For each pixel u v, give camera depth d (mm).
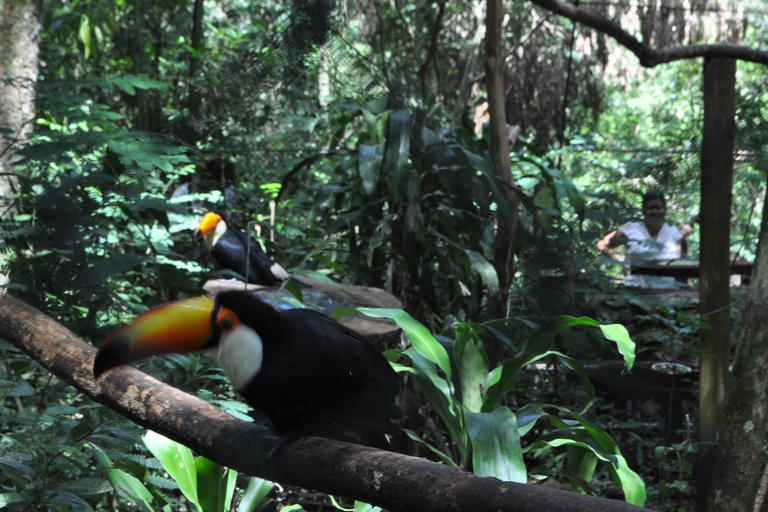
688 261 5945
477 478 1598
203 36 7906
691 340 4664
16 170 4008
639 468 4379
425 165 4773
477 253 4457
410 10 7172
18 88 4340
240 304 2037
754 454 3195
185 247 6043
